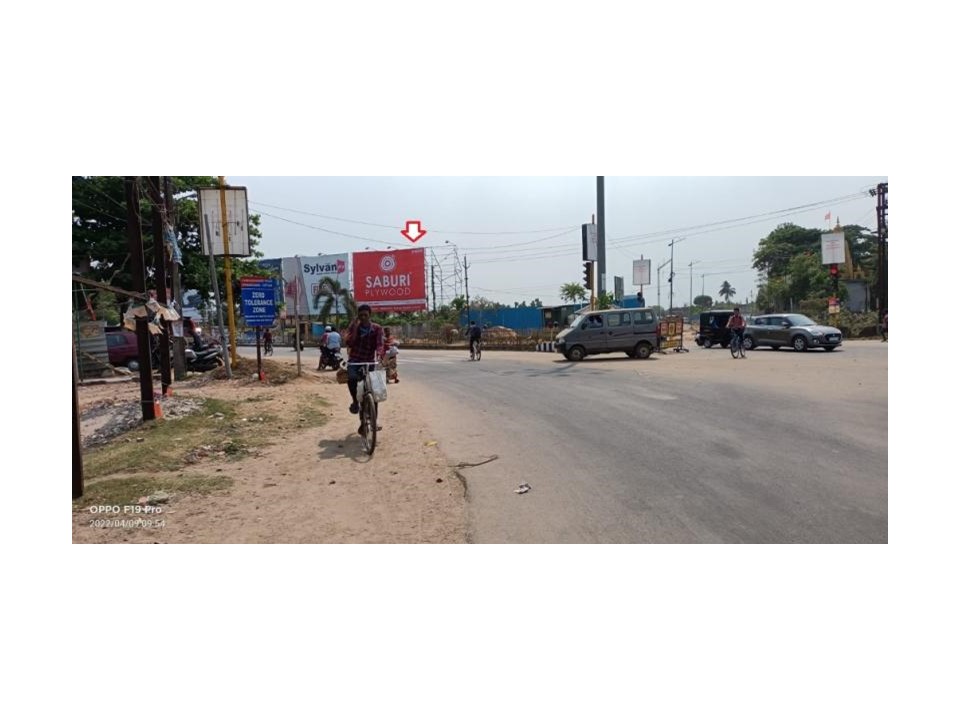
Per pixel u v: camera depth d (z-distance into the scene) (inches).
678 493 237.6
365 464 294.2
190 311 1605.6
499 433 355.6
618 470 270.1
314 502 240.5
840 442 305.1
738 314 864.3
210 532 212.7
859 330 1496.1
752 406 410.6
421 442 337.4
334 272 1855.3
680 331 1063.0
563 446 317.7
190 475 276.4
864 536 195.9
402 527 214.2
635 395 482.3
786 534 198.8
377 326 338.6
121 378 704.4
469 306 1889.8
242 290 617.0
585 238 1178.6
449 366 875.4
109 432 382.0
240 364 709.9
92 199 914.1
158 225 512.4
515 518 218.4
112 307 904.3
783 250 3046.3
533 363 877.8
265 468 289.0
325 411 452.8
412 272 1797.5
